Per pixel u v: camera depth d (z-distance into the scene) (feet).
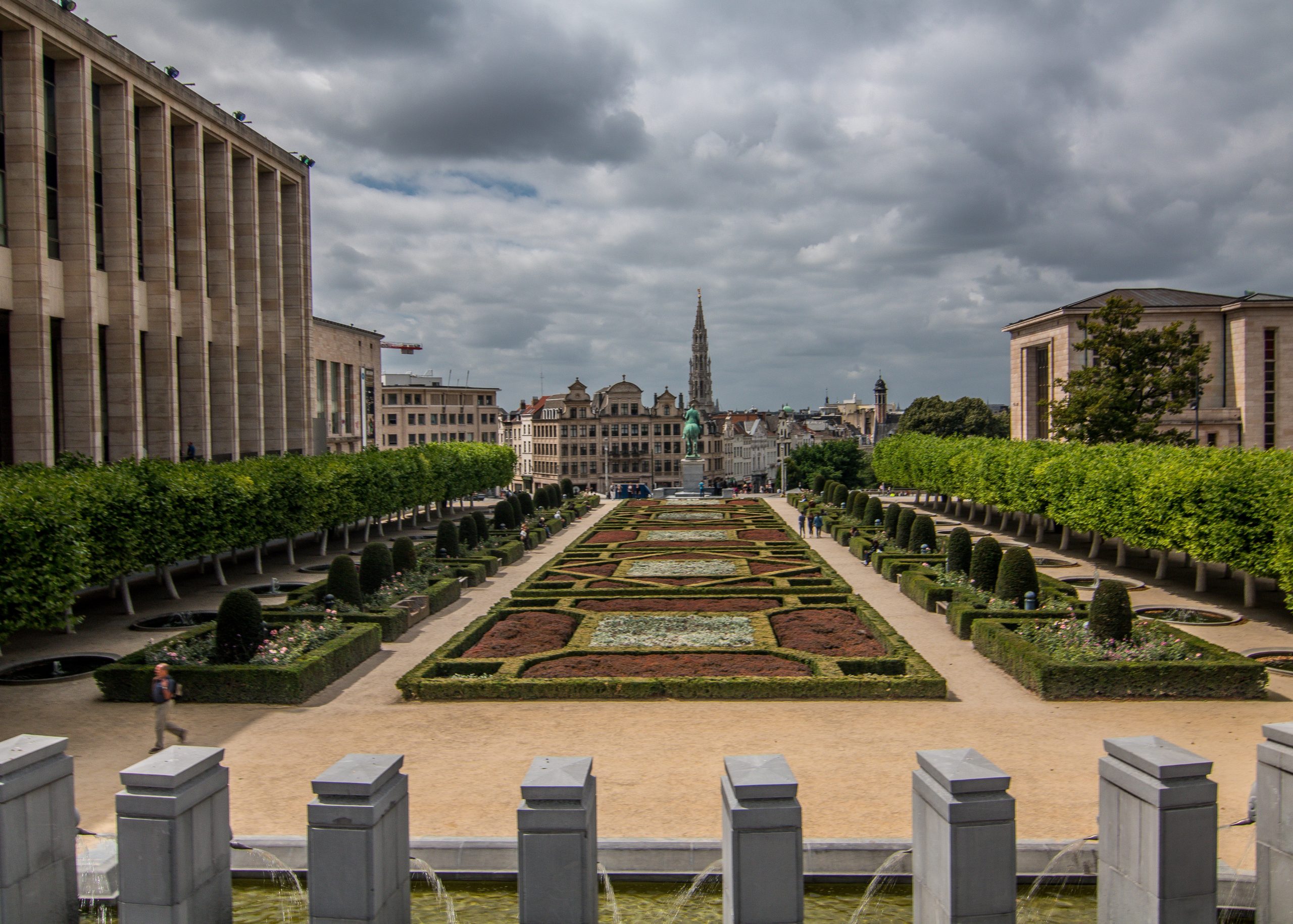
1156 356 241.35
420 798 69.15
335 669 107.04
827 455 570.46
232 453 238.07
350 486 222.48
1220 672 96.07
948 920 43.42
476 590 174.81
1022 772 73.51
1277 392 310.86
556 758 47.37
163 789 43.62
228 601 104.12
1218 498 143.23
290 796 69.77
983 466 262.67
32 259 169.78
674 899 56.34
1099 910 48.55
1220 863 55.06
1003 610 128.57
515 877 57.62
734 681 97.66
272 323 270.05
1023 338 375.25
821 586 162.30
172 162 217.97
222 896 47.42
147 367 208.85
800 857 43.37
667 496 472.03
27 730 88.43
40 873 46.62
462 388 647.15
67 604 114.52
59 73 179.63
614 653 113.29
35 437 170.91
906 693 96.89
